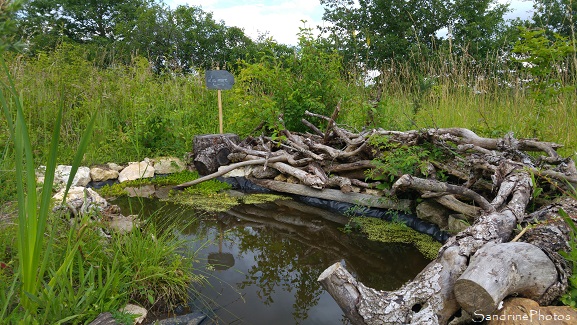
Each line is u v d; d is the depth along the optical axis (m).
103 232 3.47
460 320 2.58
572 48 4.50
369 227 4.86
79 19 26.67
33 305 2.29
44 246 2.87
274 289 3.48
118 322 2.54
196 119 8.47
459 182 4.79
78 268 2.90
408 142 5.16
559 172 3.74
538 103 5.33
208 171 6.86
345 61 14.46
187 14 23.05
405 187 4.37
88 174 6.47
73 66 8.50
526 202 3.49
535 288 2.47
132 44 21.69
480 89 7.17
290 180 6.24
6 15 1.53
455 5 14.53
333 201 5.63
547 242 2.85
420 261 3.96
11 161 4.33
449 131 4.88
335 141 6.49
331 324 2.97
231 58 22.39
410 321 2.46
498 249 2.50
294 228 4.94
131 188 6.39
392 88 8.77
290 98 6.90
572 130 5.07
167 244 3.46
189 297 3.14
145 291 2.91
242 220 5.22
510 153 4.28
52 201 3.56
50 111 7.06
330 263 4.02
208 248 4.37
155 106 7.84
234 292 3.39
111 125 7.80
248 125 7.68
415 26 14.58
